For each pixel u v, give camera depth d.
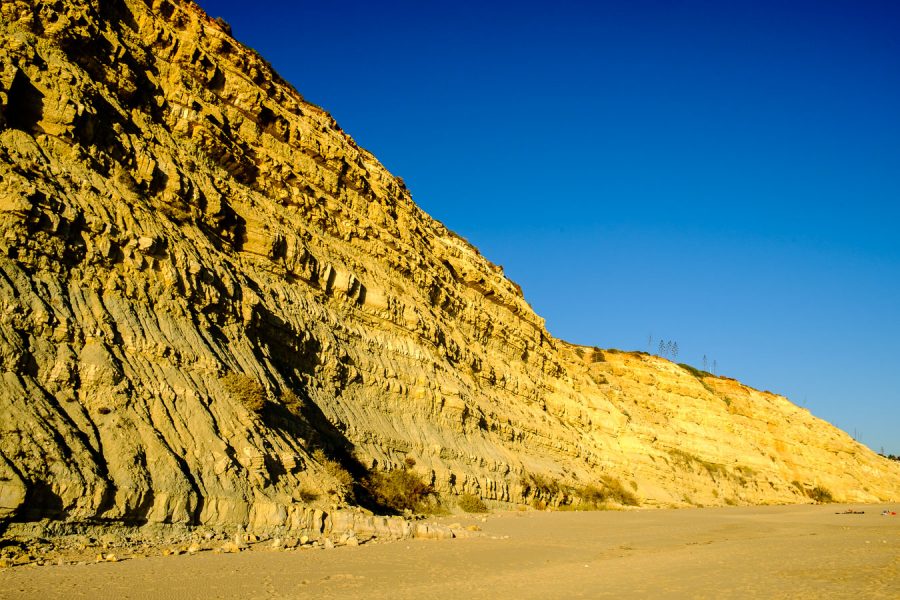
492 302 54.66
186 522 16.02
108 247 19.19
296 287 30.28
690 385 79.62
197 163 27.33
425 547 19.52
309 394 27.06
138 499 15.16
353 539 18.52
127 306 19.03
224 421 19.19
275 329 26.52
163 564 13.45
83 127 21.09
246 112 32.44
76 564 12.62
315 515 19.27
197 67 30.05
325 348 29.28
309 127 37.38
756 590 15.54
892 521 45.47
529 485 39.06
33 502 13.54
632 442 60.91
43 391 15.34
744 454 75.81
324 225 35.06
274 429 21.44
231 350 22.50
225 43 32.34
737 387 94.44
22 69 20.39
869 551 24.70
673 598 14.14
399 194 46.81
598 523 33.66
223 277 23.95
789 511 59.38
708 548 24.55
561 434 51.28
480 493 34.12
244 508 17.61
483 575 15.84
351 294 33.78
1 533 12.94
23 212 17.16
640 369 78.56
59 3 23.06
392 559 16.84
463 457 34.94
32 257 17.20
